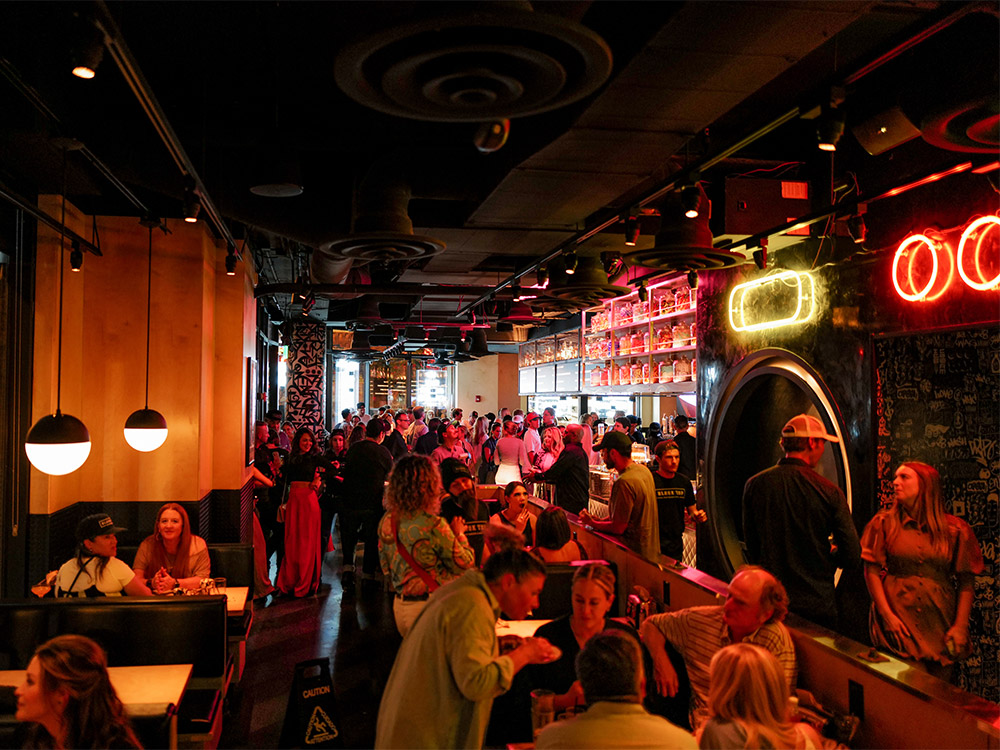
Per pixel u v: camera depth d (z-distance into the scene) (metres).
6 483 5.25
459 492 5.75
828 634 3.00
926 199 4.65
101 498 6.49
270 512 8.48
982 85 2.42
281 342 14.55
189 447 6.61
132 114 5.04
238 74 4.80
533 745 2.81
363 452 7.64
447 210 6.25
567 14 3.08
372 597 7.25
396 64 2.03
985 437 4.66
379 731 2.61
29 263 5.37
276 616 6.61
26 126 4.16
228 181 5.51
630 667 2.17
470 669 2.45
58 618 3.76
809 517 3.93
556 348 14.73
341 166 6.28
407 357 21.06
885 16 4.18
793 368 5.96
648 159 4.26
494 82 2.13
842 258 5.36
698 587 3.70
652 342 9.69
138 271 6.59
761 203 5.27
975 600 4.61
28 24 3.76
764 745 2.18
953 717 2.28
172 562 4.90
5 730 2.46
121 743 2.49
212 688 3.82
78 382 6.29
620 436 5.03
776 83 5.11
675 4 2.62
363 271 10.30
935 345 4.83
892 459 5.02
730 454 7.25
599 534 5.11
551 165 4.38
